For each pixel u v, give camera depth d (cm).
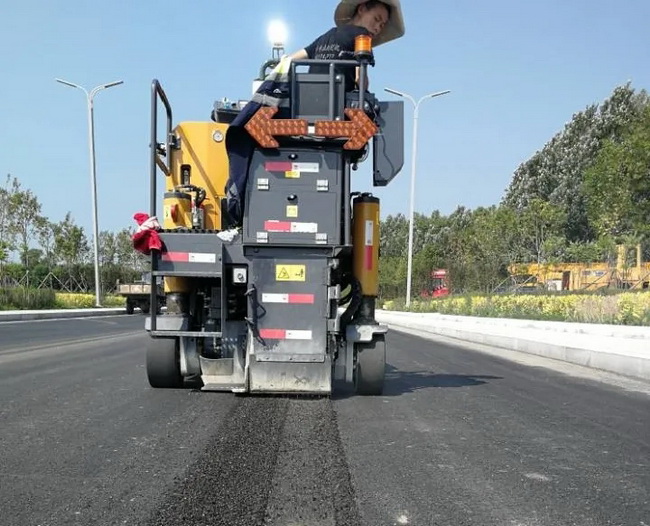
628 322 1559
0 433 516
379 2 716
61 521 333
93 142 3597
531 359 1259
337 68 647
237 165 645
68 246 4366
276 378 645
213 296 693
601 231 2869
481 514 354
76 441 491
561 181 5434
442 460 459
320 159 646
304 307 644
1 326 1998
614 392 815
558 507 368
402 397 717
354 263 684
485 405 684
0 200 3712
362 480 409
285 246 642
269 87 642
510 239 3978
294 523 335
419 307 3747
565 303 2189
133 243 647
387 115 696
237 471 421
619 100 5531
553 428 576
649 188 2622
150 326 684
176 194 727
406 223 9544
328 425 556
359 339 679
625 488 405
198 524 330
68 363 999
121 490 381
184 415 586
